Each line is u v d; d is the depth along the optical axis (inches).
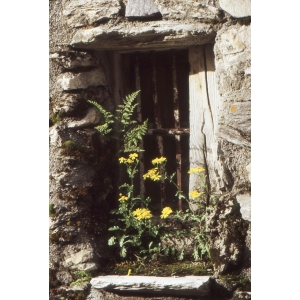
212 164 149.4
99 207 151.8
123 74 157.6
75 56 151.3
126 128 154.7
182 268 146.8
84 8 150.1
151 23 146.4
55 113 151.3
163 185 155.1
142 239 153.3
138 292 144.2
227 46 143.3
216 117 149.0
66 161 149.7
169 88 156.3
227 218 142.3
